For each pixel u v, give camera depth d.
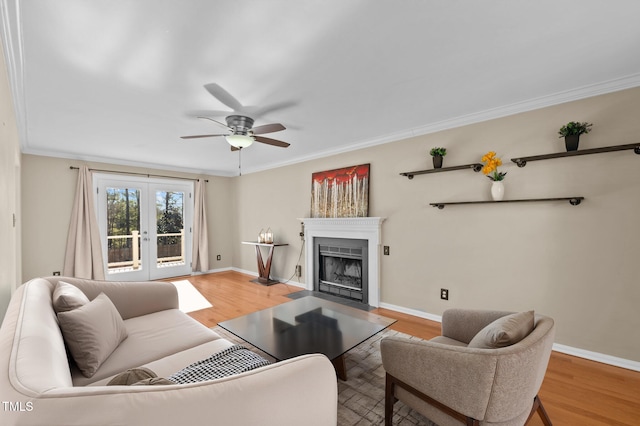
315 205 4.60
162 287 2.44
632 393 1.93
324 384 0.93
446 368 1.33
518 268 2.70
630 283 2.21
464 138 3.03
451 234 3.13
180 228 5.73
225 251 6.35
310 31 1.56
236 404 0.73
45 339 1.02
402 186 3.54
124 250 5.02
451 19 1.50
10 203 2.25
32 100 2.37
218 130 3.20
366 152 3.93
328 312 2.70
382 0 1.34
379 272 3.76
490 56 1.86
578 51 1.81
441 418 1.39
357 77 2.09
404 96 2.44
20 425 0.54
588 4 1.40
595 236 2.34
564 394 1.93
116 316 1.81
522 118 2.67
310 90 2.28
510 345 1.29
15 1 1.29
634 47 1.77
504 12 1.45
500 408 1.22
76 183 4.48
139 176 5.17
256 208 5.79
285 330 2.28
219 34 1.57
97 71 1.92
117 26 1.49
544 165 2.56
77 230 4.39
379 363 2.35
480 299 2.93
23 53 1.69
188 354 1.63
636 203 2.18
